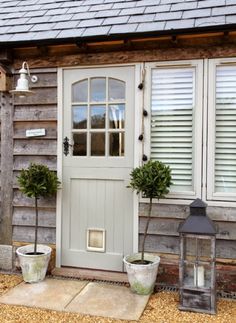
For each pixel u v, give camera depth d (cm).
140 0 374
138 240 347
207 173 328
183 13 331
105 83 357
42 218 375
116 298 305
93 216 362
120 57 349
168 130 342
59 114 369
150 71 343
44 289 323
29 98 376
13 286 332
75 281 343
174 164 341
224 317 275
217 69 328
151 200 324
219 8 325
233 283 318
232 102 325
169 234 338
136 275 310
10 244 383
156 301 302
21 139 380
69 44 350
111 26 339
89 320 270
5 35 365
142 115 345
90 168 362
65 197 369
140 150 346
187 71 336
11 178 383
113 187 356
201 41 326
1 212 385
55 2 414
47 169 349
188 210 332
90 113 362
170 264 334
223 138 329
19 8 417
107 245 358
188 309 284
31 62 373
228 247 321
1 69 373
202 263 288
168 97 341
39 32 358
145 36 322
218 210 324
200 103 330
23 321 268
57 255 371
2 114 384
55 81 369
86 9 381
